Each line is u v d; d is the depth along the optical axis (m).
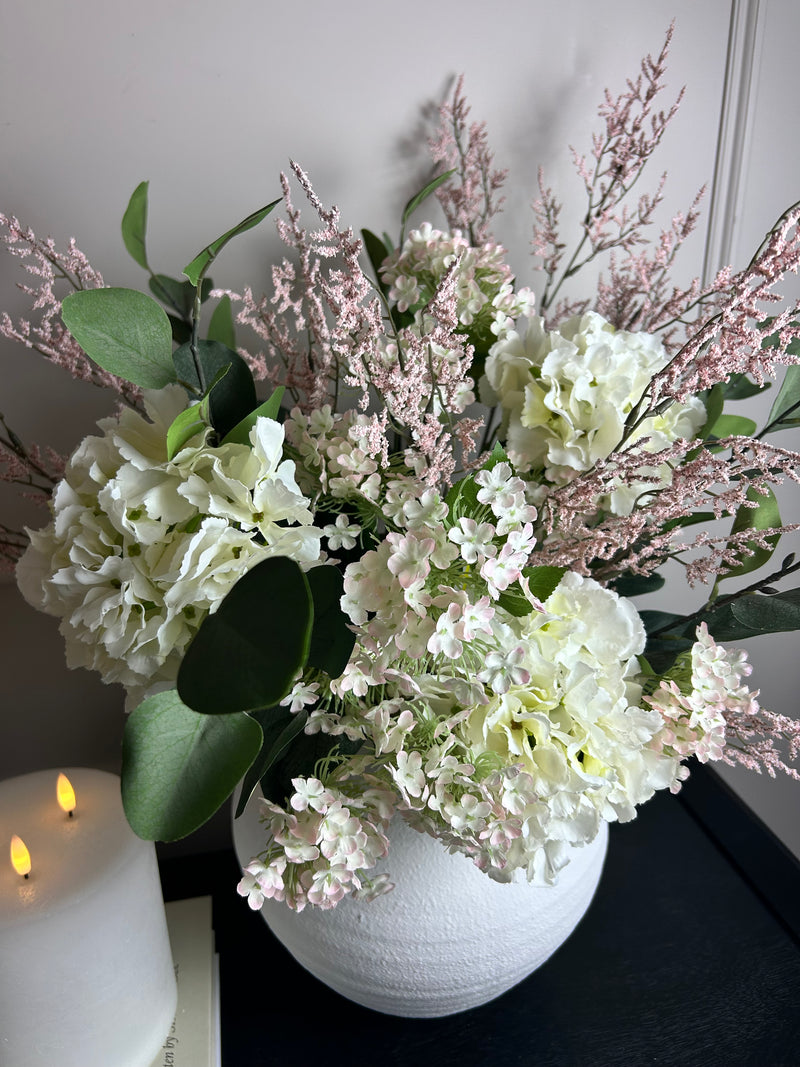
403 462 0.52
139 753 0.41
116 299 0.44
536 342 0.55
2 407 0.67
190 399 0.52
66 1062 0.53
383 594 0.41
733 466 0.47
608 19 0.66
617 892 0.75
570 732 0.44
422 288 0.59
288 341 0.58
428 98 0.66
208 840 0.82
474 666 0.42
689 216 0.64
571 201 0.71
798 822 0.86
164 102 0.62
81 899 0.50
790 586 0.84
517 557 0.40
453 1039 0.63
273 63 0.63
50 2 0.58
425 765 0.43
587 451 0.52
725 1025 0.64
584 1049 0.62
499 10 0.64
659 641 0.58
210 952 0.68
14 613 0.71
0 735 0.75
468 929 0.52
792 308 0.49
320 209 0.47
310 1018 0.65
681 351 0.46
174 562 0.41
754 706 0.48
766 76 0.69
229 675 0.37
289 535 0.43
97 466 0.45
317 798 0.43
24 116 0.61
